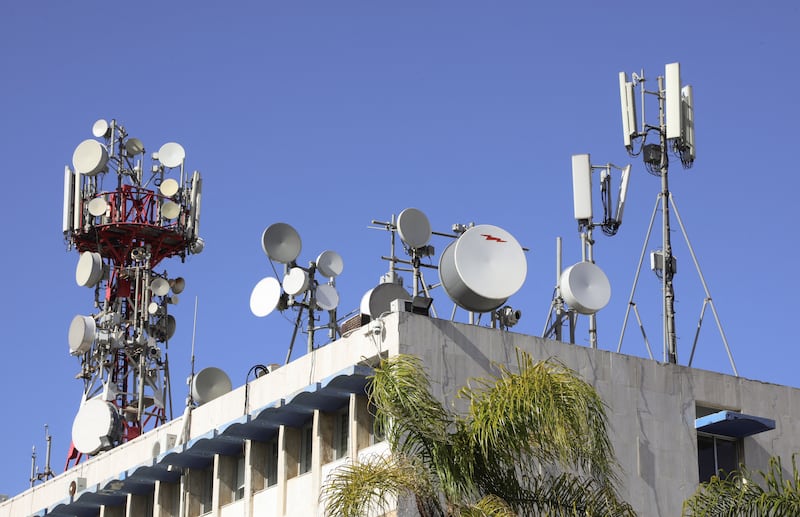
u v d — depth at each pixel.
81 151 73.12
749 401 50.31
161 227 72.44
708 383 49.75
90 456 61.00
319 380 46.84
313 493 45.34
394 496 37.47
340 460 45.03
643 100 53.84
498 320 49.66
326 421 46.00
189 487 51.56
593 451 36.44
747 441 49.94
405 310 45.34
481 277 45.84
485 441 35.41
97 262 70.62
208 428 51.50
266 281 52.91
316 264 53.59
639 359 48.66
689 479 48.00
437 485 35.62
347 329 46.88
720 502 40.00
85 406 59.94
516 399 35.53
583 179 53.16
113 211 72.44
